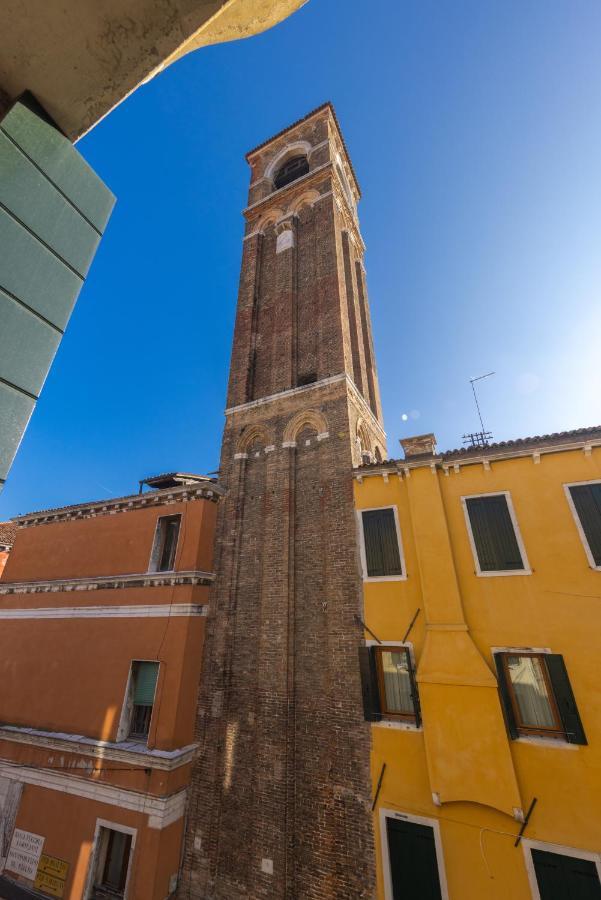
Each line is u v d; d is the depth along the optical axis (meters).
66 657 15.98
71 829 13.01
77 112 2.91
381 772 10.89
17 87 2.73
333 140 28.02
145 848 11.77
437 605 11.98
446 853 9.73
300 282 22.75
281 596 14.22
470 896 9.27
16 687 16.44
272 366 20.20
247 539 16.20
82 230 3.05
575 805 9.32
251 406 19.23
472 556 12.38
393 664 12.10
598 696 10.03
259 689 13.19
